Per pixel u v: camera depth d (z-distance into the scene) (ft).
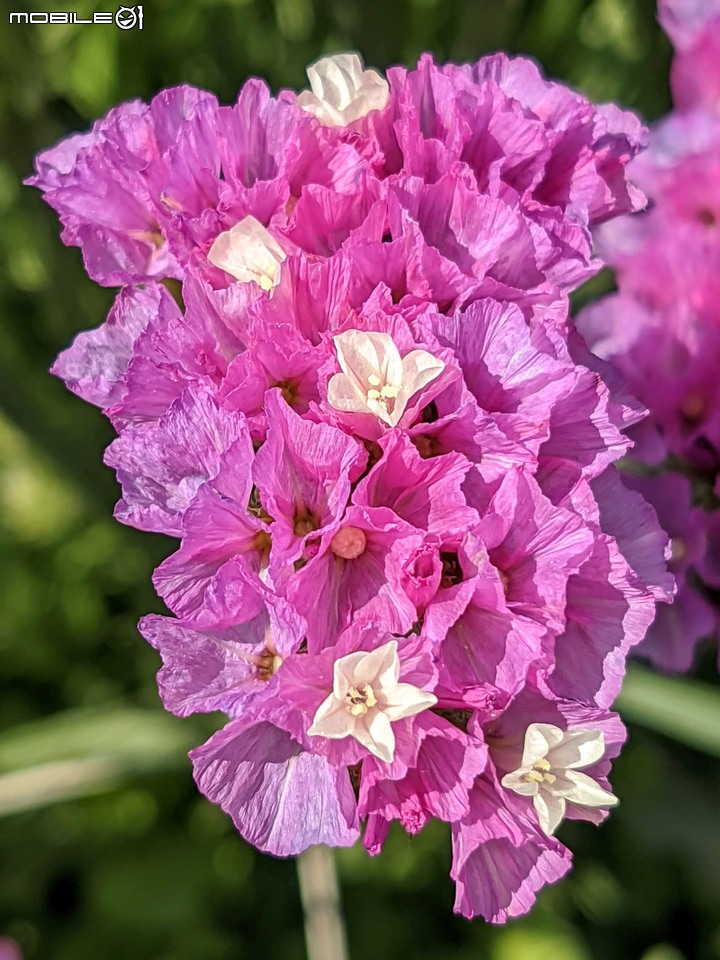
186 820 0.59
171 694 0.26
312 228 0.30
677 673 0.39
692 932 0.56
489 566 0.26
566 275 0.30
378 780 0.26
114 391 0.31
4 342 0.56
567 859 0.27
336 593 0.26
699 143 0.43
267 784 0.26
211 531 0.26
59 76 0.52
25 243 0.57
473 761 0.26
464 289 0.29
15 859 0.58
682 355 0.39
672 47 0.55
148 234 0.32
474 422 0.27
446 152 0.30
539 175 0.31
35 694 0.60
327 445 0.26
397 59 0.55
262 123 0.30
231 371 0.27
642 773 0.53
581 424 0.28
